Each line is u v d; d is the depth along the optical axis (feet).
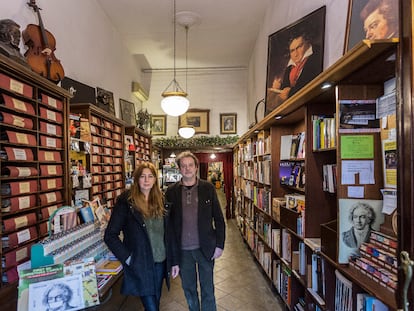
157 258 6.51
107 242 6.19
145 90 26.50
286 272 8.87
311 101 6.89
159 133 26.76
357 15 6.22
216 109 26.66
